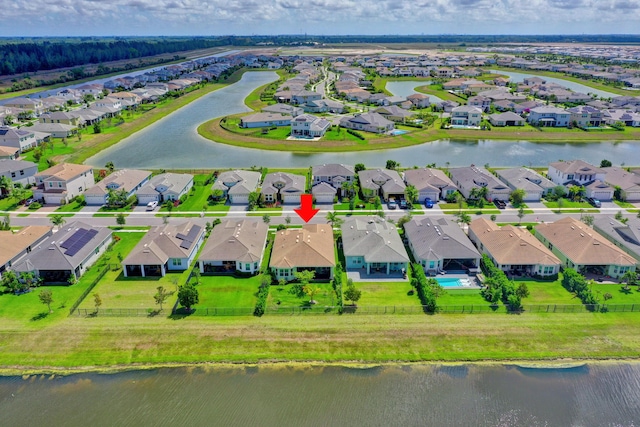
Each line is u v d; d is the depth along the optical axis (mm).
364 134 159875
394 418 45688
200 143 152625
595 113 170875
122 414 46188
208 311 60344
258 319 59031
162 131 168625
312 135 156125
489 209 95125
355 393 48500
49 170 103500
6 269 69188
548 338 55562
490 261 70000
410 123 173875
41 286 66312
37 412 46562
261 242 75750
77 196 102125
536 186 100312
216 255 70438
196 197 101750
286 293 64812
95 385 49656
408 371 51312
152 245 71125
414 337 55781
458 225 83250
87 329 57031
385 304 61938
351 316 59500
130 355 53250
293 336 56031
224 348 54156
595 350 53938
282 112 185250
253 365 51969
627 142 156625
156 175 111750
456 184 107875
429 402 47594
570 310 60250
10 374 51000
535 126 172875
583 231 74062
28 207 95750
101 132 161375
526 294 61406
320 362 52344
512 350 53906
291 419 45531
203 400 47781
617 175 105250
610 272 68688
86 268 71000
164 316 59469
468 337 55750
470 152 143500
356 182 109625
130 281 68000
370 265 70500
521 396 48312
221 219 90000
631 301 62156
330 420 45406
